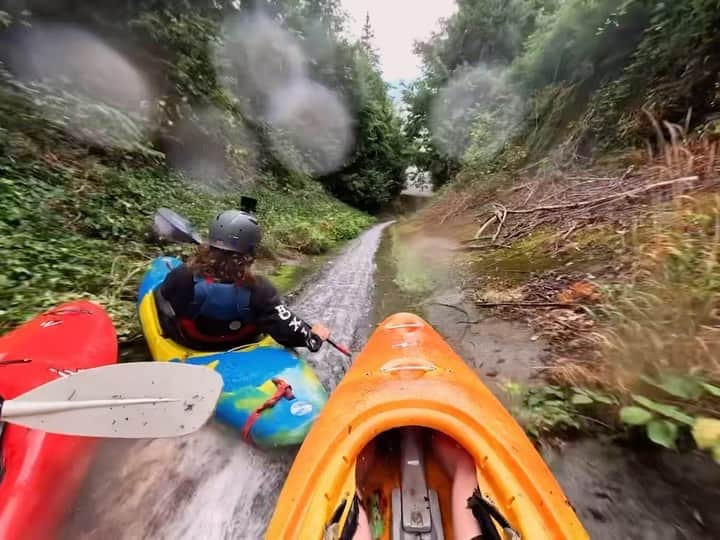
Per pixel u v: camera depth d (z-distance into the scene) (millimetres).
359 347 3904
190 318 2568
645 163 6848
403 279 6484
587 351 3182
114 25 8758
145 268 5164
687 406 2273
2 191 5477
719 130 5574
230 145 13172
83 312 3098
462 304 4852
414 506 1673
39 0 7758
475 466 1629
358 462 1771
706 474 1997
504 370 3189
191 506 1936
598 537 1760
